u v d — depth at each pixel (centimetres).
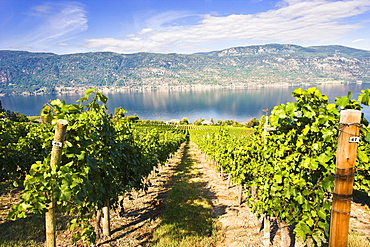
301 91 316
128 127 593
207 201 758
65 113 309
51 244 245
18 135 970
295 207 348
